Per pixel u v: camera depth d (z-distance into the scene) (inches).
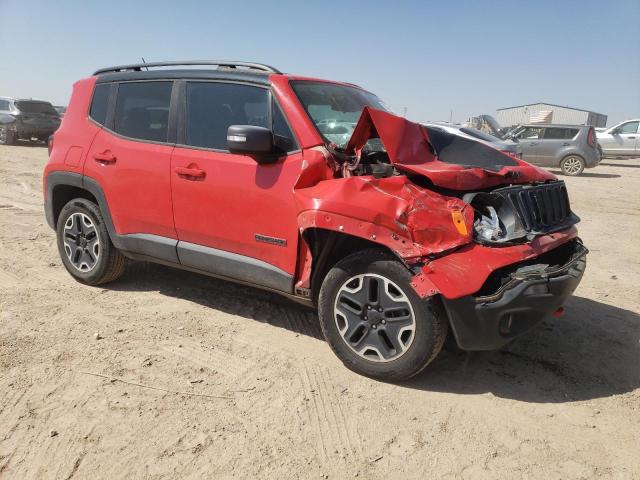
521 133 726.5
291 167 144.2
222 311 181.8
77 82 204.2
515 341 163.8
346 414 124.3
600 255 276.2
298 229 142.7
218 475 103.7
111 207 183.2
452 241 123.7
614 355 157.1
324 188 136.1
